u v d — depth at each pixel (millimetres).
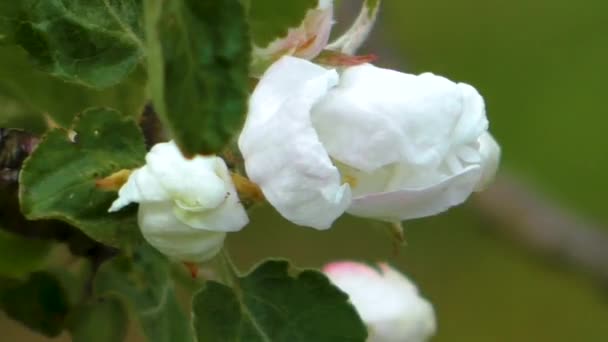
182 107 197
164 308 257
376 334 289
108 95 255
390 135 221
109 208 238
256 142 219
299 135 217
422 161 222
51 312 280
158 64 198
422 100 222
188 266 235
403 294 290
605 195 527
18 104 260
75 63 239
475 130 228
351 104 222
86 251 269
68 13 239
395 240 254
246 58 198
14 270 278
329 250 530
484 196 455
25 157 258
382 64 402
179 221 228
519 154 535
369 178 226
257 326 250
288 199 219
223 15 198
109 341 278
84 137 238
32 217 235
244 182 227
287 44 232
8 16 237
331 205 220
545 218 454
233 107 198
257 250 516
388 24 411
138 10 240
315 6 231
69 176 237
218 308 249
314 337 251
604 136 535
